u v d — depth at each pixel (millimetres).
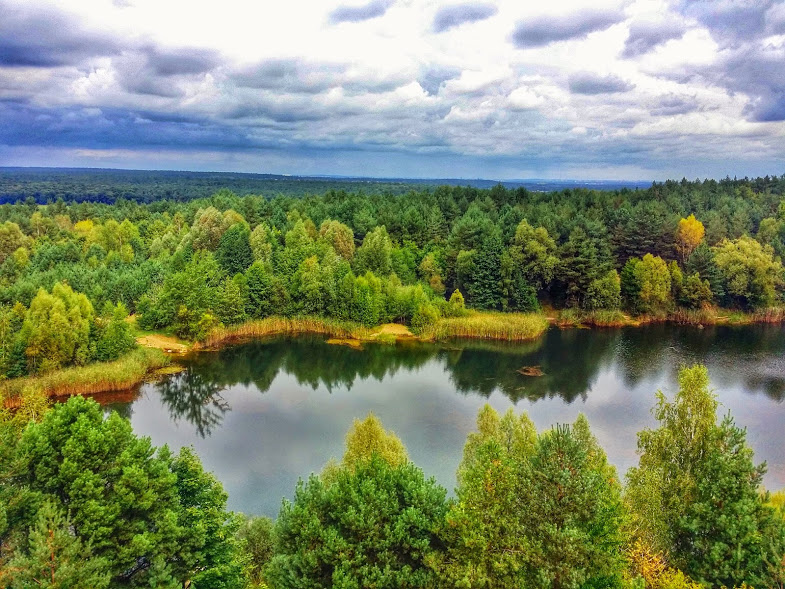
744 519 25906
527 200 164500
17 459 26391
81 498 26219
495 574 24094
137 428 62375
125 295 102562
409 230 135125
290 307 108500
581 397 71188
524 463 27719
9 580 22219
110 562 25125
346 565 24156
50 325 73562
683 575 26422
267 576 26469
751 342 98188
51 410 30188
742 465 27469
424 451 55188
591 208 144000
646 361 86938
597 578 23969
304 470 52250
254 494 47781
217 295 100875
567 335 104062
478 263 113938
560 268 113750
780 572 23859
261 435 60312
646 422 62625
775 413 65438
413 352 94188
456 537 25484
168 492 28938
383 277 113375
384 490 27562
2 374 69125
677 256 126000
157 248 133750
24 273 108438
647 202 142000
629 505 29891
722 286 115500
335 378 80812
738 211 136250
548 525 23781
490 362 87750
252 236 122312
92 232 140125
